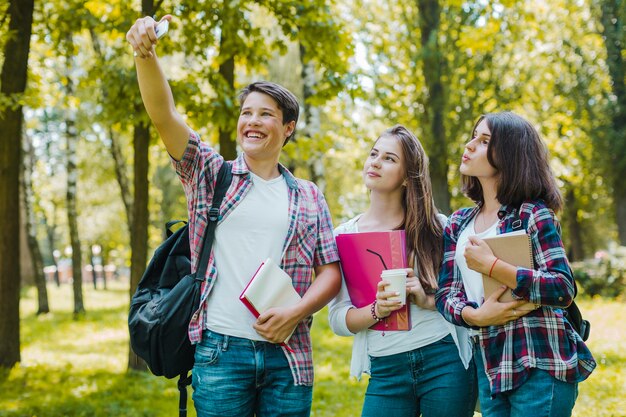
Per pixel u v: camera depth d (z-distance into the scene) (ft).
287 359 8.46
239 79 42.86
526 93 46.65
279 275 8.22
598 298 46.50
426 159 9.77
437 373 8.94
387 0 45.50
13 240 24.23
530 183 7.98
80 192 71.41
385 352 9.14
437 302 8.66
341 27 23.52
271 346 8.39
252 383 8.34
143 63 7.68
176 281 8.77
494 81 43.32
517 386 7.61
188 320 8.29
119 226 77.41
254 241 8.51
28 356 28.63
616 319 35.14
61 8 24.89
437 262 9.41
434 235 9.55
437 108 42.39
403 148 9.62
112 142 38.27
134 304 8.61
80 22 24.04
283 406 8.38
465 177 9.00
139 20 7.64
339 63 24.23
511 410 7.80
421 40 43.86
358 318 9.17
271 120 8.75
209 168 8.57
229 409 8.17
